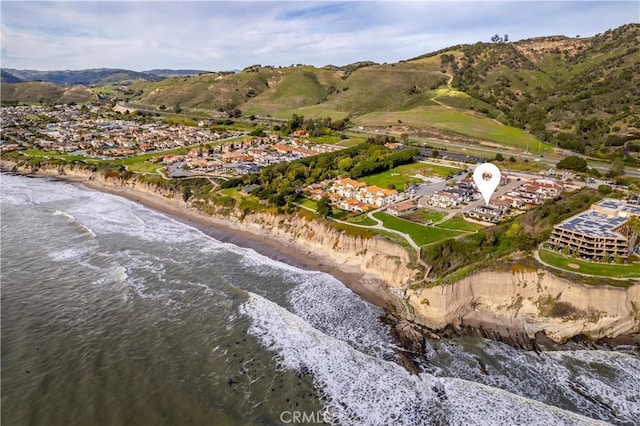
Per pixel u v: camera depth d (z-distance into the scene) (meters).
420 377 56.97
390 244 88.06
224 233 109.88
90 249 93.69
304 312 71.75
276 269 87.56
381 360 59.59
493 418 50.25
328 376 56.19
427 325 69.38
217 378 55.06
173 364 57.31
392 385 55.06
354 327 68.25
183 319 67.75
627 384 57.34
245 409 50.28
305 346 61.84
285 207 113.69
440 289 69.94
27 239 98.25
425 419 50.09
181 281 80.44
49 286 76.44
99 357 58.03
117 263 86.69
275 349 61.09
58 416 48.06
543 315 68.94
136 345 60.91
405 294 75.69
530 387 56.53
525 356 62.78
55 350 59.06
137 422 47.59
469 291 71.56
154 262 88.75
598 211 96.81
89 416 48.22
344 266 90.25
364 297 77.81
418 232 95.06
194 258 91.94
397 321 70.31
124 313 68.88
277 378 55.47
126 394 51.66
